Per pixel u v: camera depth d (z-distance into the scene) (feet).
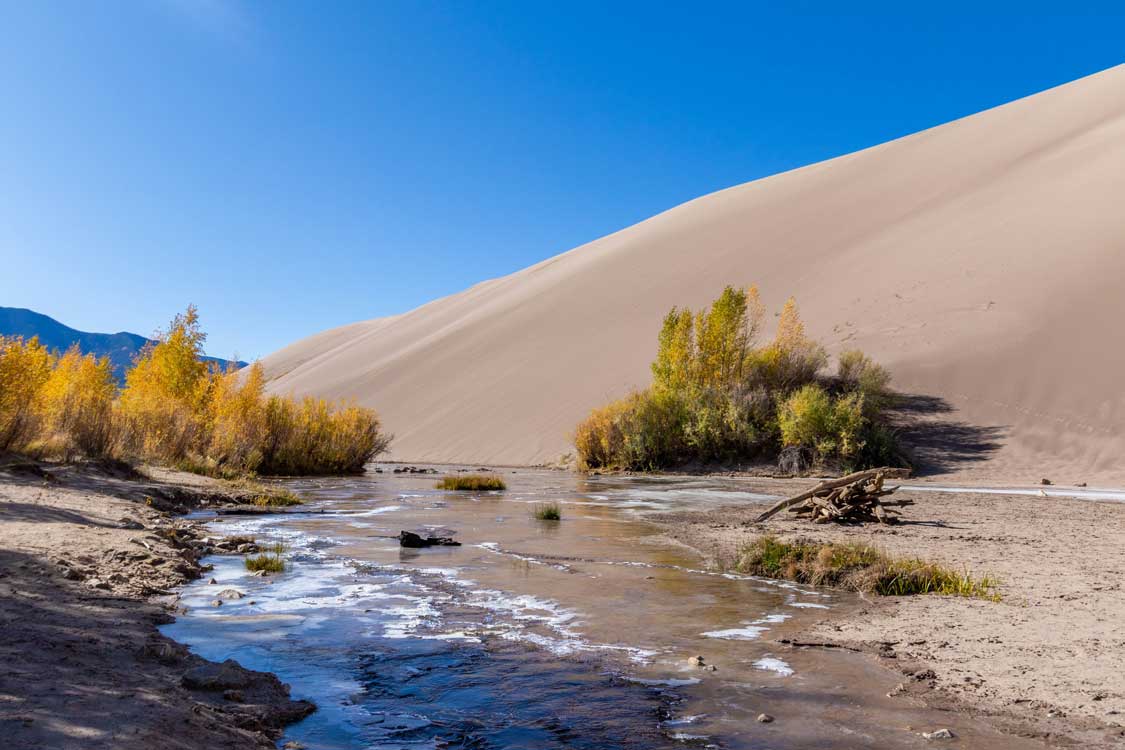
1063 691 14.33
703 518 44.78
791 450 86.07
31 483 38.29
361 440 97.86
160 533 30.71
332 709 13.37
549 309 177.17
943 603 22.24
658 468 96.94
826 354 101.24
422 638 18.04
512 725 12.76
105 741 10.02
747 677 15.44
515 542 34.42
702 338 103.91
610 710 13.50
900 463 79.25
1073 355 86.84
